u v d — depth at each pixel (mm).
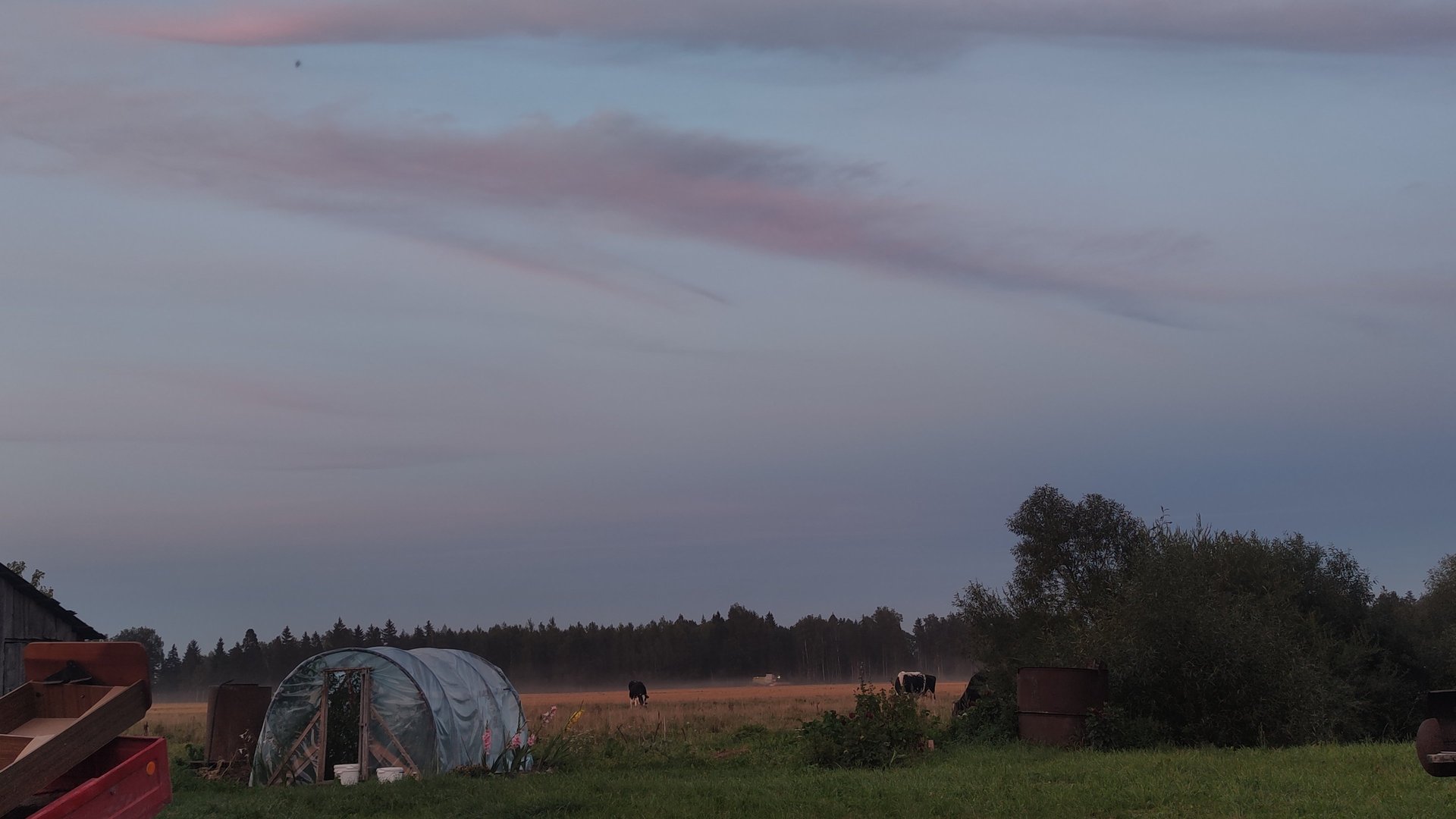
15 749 9258
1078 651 30734
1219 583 32062
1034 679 26453
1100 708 26141
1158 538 34000
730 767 24359
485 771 22859
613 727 38000
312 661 23922
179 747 31297
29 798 9117
